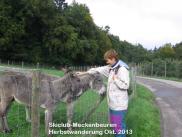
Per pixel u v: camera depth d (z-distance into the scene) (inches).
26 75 131.8
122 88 116.3
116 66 117.0
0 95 127.5
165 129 173.9
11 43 909.8
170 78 769.6
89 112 147.9
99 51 1376.7
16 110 162.7
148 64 951.0
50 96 128.8
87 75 141.6
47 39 1045.2
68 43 1050.1
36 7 997.8
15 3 959.0
